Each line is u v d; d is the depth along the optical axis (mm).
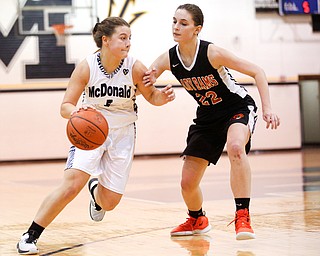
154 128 21438
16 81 20578
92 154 5148
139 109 21312
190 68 5438
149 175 14188
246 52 22172
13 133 20609
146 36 21375
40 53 20641
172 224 6746
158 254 5008
